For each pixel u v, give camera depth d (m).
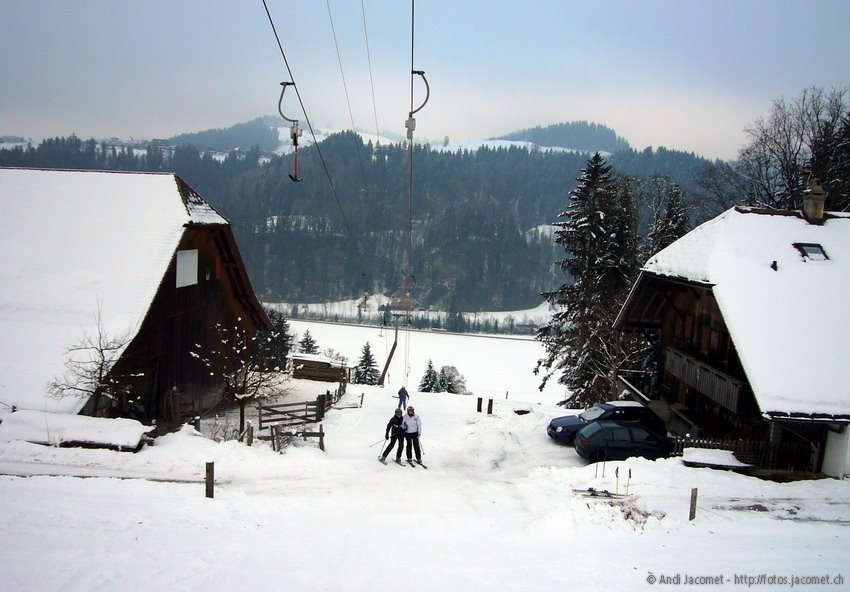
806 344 19.17
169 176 26.38
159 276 23.16
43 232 24.48
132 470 16.22
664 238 41.66
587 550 12.30
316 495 15.64
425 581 10.38
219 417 27.09
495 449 23.17
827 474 18.42
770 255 21.84
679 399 27.12
